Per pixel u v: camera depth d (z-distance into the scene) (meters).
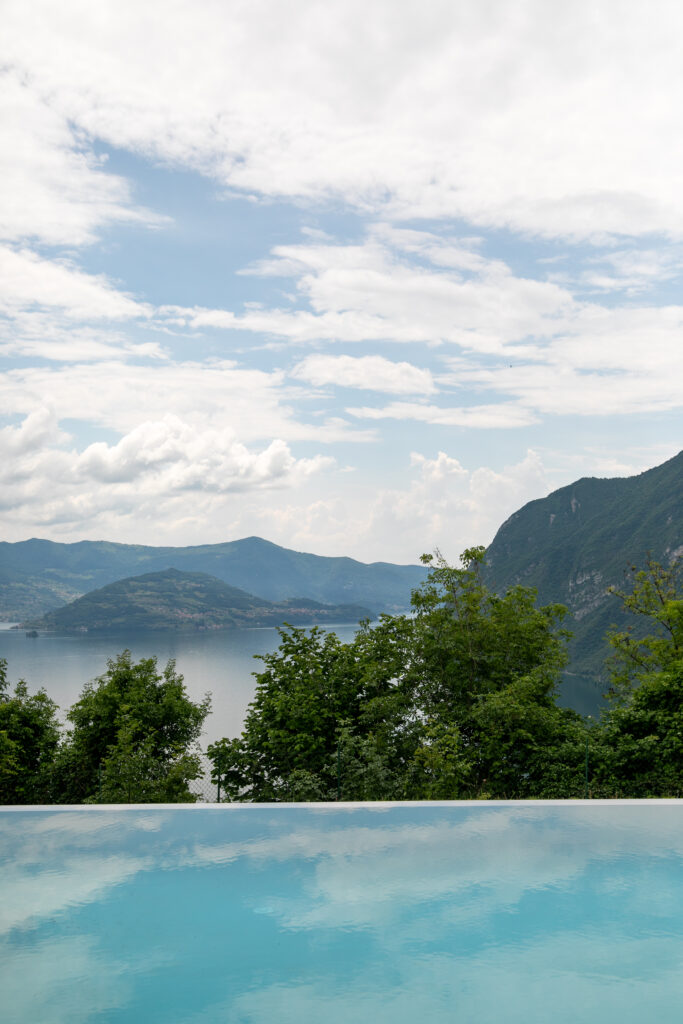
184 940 5.41
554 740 18.20
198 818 8.14
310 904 5.94
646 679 19.55
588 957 5.18
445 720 19.34
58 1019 4.39
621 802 8.68
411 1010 4.49
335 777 17.25
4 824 7.95
